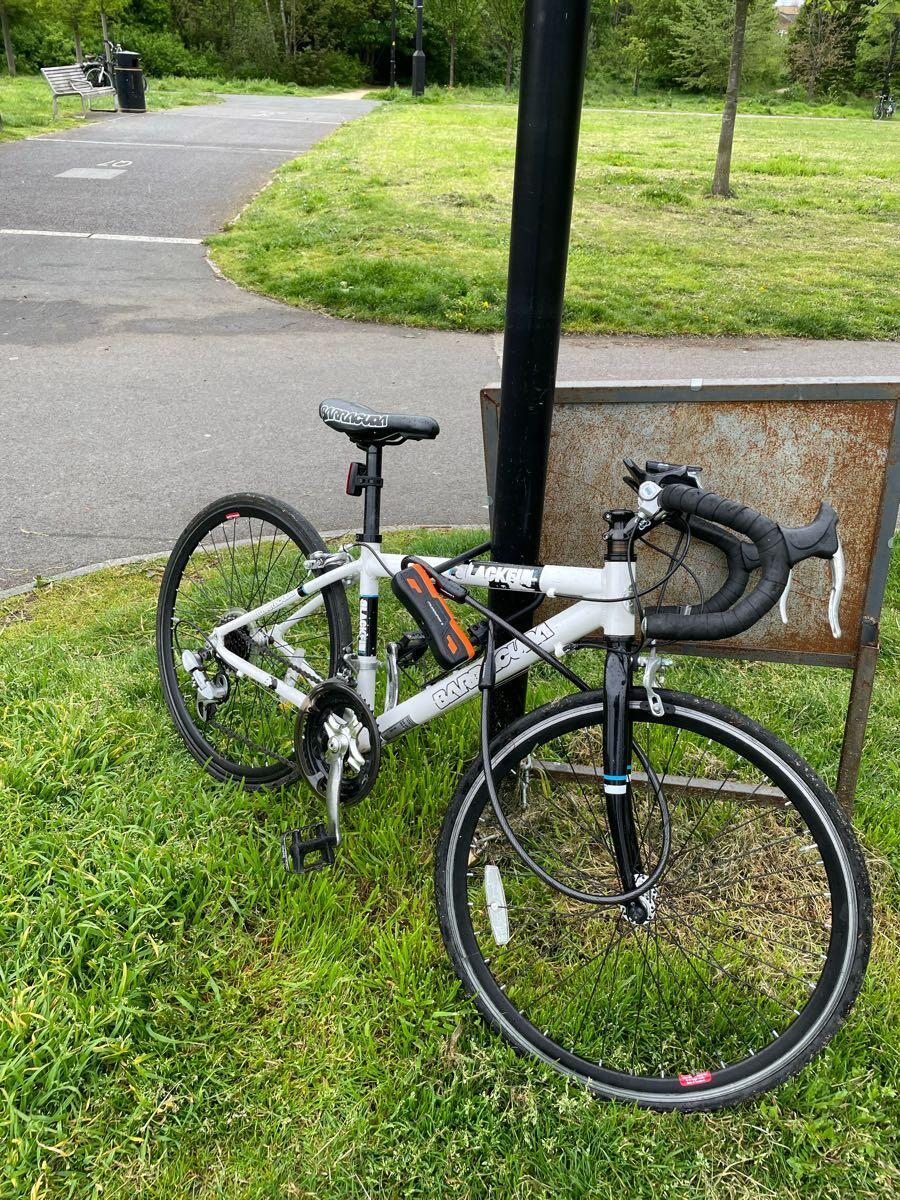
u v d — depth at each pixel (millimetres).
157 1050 2053
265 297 9242
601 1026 2186
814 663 2576
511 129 22000
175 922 2312
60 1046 1977
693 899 2506
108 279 9539
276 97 32906
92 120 20766
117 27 40250
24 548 4422
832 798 1952
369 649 2484
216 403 6500
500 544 2521
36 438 5785
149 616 3740
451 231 11266
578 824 2732
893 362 7945
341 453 5723
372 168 15258
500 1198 1849
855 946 1925
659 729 2781
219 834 2592
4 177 13680
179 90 31844
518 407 2346
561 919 2449
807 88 48500
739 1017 2211
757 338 8648
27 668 3322
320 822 2633
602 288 9555
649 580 2637
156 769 2889
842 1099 2010
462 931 2150
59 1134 1877
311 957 2279
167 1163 1873
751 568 1970
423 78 33531
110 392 6645
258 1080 2018
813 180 16859
